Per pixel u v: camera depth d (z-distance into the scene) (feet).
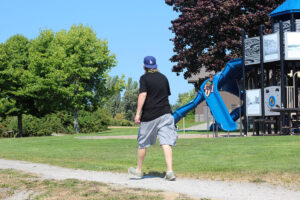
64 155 39.37
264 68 78.02
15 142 65.46
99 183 20.75
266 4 99.81
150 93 21.20
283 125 66.49
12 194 20.02
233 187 19.02
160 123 21.27
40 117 140.67
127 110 323.98
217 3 98.07
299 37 67.05
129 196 16.94
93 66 130.41
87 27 136.46
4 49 134.41
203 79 106.63
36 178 23.79
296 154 30.27
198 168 25.80
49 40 136.26
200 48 104.94
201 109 196.24
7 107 128.98
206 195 17.10
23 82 130.11
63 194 18.48
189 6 110.83
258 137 53.52
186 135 78.07
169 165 21.31
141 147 22.06
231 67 81.51
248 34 101.50
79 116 141.90
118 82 134.10
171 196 16.84
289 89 69.56
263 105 69.92
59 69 130.72
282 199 16.11
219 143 44.88
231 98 177.99
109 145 50.98
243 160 28.60
